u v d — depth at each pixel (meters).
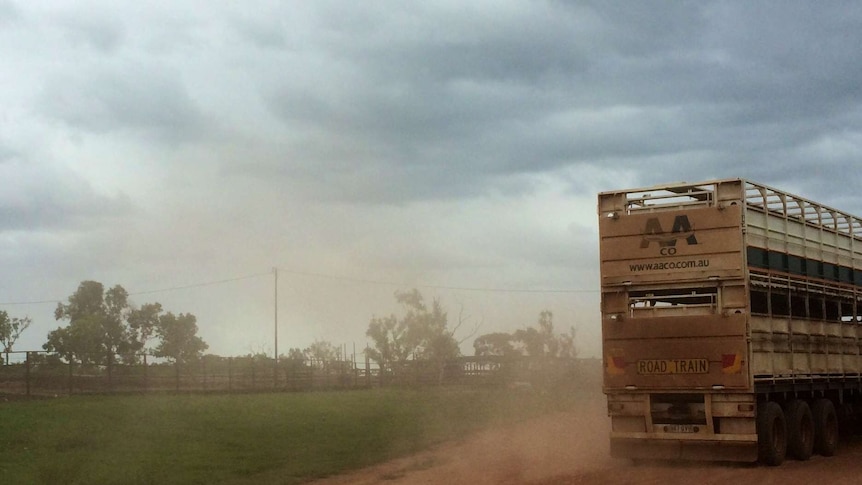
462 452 20.03
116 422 23.27
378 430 23.66
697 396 16.73
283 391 42.53
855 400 22.53
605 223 17.55
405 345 58.53
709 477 15.26
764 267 17.12
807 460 17.95
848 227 21.89
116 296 56.88
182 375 41.44
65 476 14.94
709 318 16.48
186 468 16.50
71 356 37.00
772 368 17.00
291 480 15.76
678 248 16.88
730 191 16.55
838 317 20.77
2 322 51.56
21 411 24.97
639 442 17.05
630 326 17.12
